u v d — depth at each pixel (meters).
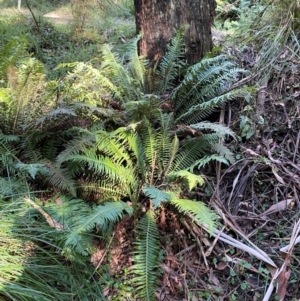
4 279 2.14
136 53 3.18
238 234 2.65
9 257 2.23
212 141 2.79
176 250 2.65
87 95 2.92
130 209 2.49
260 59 3.41
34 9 5.50
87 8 4.91
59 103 2.88
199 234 2.66
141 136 2.83
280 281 2.35
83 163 2.71
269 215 2.73
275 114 3.13
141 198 2.80
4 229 2.32
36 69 2.76
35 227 2.43
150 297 2.36
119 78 2.97
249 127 3.05
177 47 3.12
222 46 3.70
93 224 2.26
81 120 2.94
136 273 2.47
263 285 2.47
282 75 3.25
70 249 2.32
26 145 2.81
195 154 2.85
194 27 3.31
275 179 2.85
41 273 2.27
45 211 2.45
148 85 3.19
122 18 5.61
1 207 2.46
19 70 2.77
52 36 4.82
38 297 2.13
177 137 2.90
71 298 2.29
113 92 3.08
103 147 2.64
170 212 2.71
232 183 2.90
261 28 3.77
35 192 2.68
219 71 3.05
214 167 2.96
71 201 2.63
